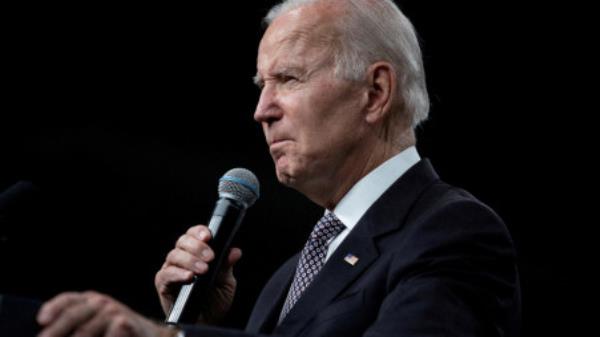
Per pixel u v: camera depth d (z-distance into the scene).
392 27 5.93
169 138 15.46
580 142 14.80
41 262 14.34
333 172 5.67
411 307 4.20
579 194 15.12
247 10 14.34
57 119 15.14
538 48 14.01
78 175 15.01
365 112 5.70
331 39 5.72
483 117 14.87
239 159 15.48
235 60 15.05
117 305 3.09
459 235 4.68
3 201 4.69
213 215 5.63
